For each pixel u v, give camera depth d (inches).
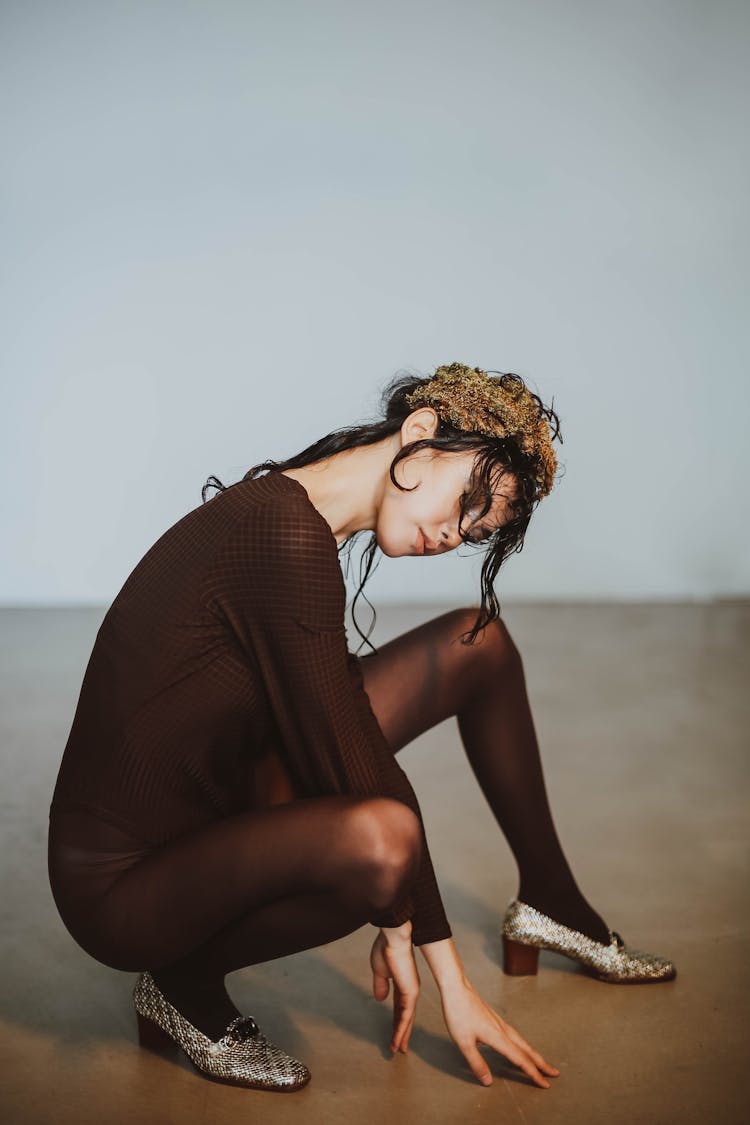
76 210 222.5
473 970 82.7
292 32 224.7
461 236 233.0
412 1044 73.4
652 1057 71.7
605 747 139.3
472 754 79.5
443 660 74.8
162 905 60.0
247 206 227.0
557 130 231.6
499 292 235.5
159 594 60.1
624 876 99.9
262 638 59.2
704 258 236.8
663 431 241.8
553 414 66.7
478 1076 67.1
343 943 88.0
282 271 229.0
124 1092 67.5
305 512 58.5
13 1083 68.2
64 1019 76.0
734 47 230.1
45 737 139.5
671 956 85.0
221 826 60.1
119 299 225.1
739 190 234.7
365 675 74.3
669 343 239.3
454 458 61.2
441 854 105.0
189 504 231.0
